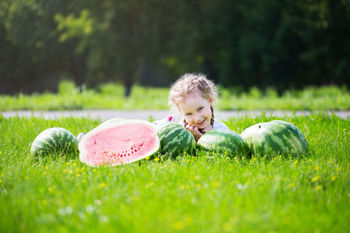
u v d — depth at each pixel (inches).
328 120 289.0
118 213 113.4
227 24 1140.5
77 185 140.7
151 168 158.6
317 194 133.2
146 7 1149.1
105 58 1152.8
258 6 1084.5
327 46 1039.6
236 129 271.3
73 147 203.6
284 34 1054.4
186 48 1141.7
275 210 119.2
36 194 133.2
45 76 1416.1
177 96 200.2
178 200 123.3
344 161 177.2
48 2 1197.7
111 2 1144.2
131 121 194.9
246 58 1084.5
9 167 168.2
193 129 200.7
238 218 109.3
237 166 166.4
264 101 670.5
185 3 1154.0
